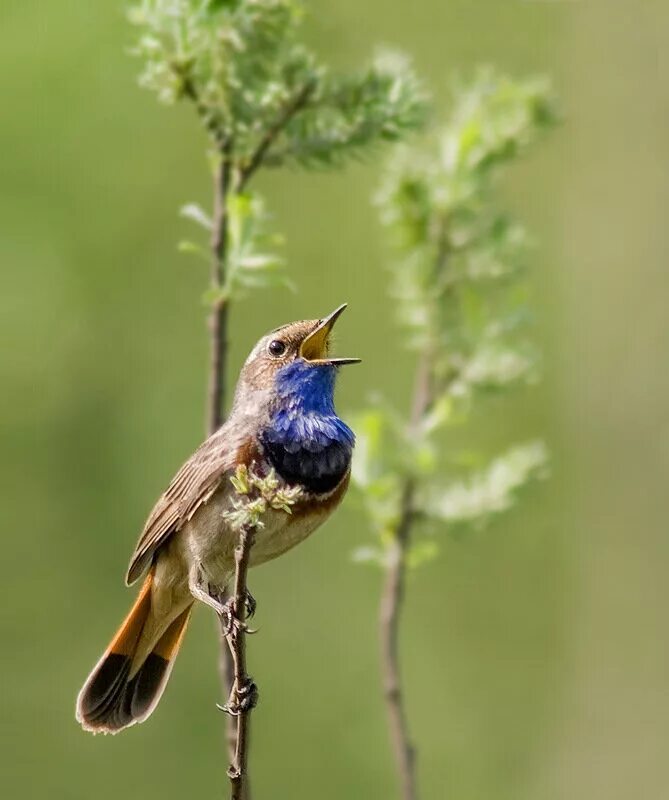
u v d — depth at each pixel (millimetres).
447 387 10031
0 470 18062
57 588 17938
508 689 18594
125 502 18156
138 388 18344
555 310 17328
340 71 9109
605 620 13742
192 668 17422
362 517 18391
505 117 10094
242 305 18656
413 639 18641
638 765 13617
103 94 18094
